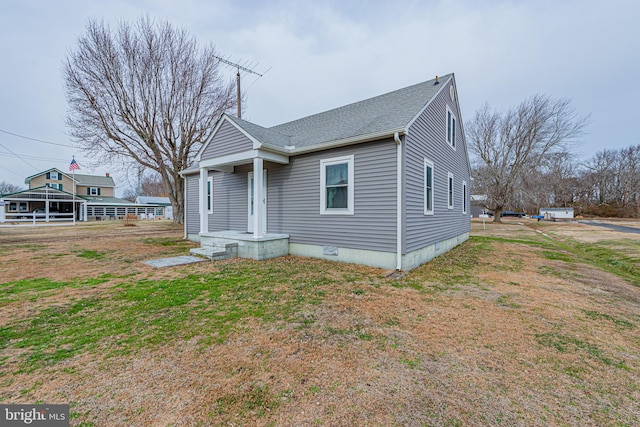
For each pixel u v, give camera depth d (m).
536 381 2.30
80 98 15.36
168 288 4.73
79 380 2.21
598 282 5.62
